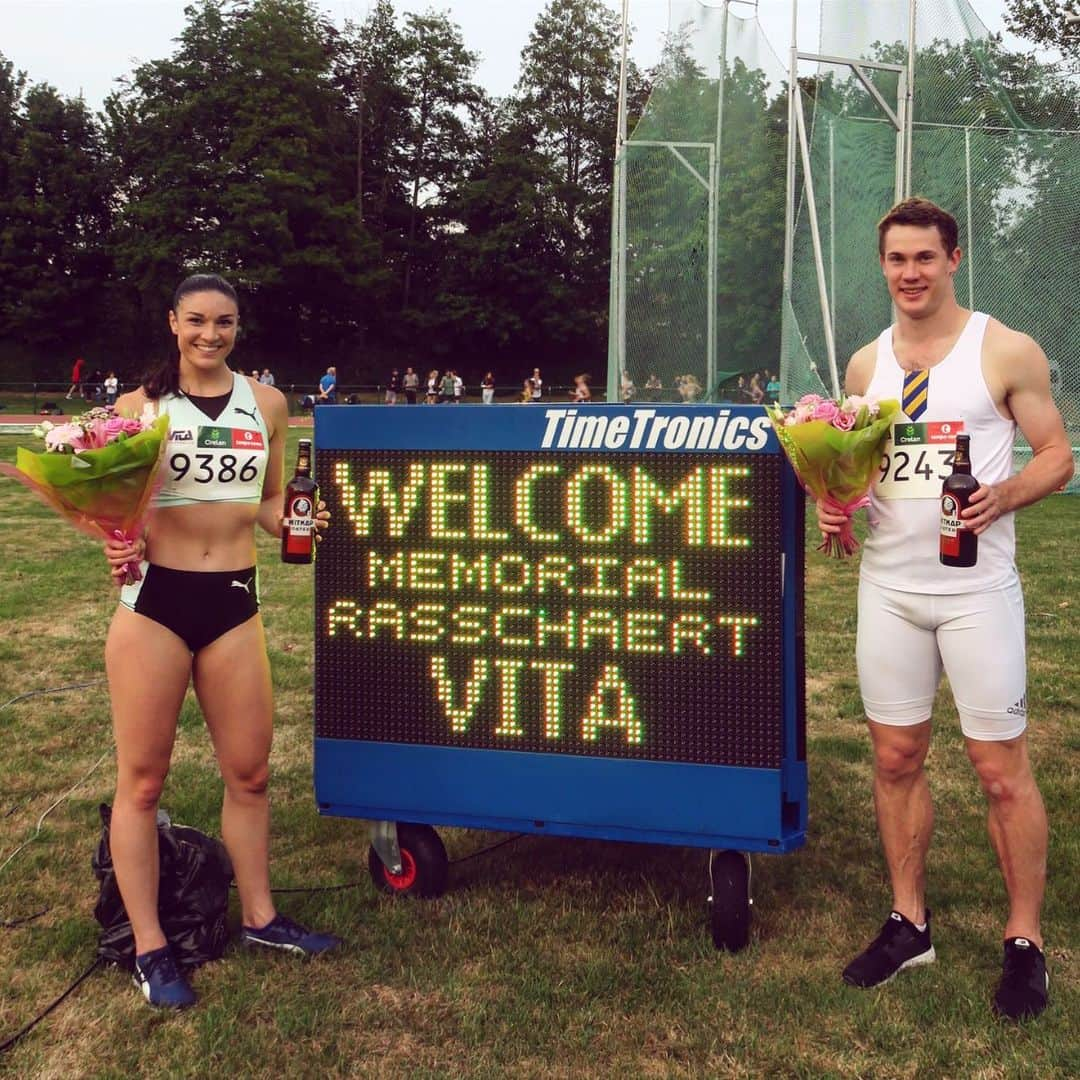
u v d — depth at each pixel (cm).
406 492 336
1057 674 593
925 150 1314
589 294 5462
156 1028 279
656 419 312
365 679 344
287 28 4825
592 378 5488
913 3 1294
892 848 307
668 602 314
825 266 1341
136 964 297
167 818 341
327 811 350
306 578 900
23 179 5088
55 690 583
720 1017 279
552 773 327
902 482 290
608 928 328
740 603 308
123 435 273
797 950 315
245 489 301
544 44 5688
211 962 311
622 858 386
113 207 5331
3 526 1213
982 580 284
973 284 1320
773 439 303
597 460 319
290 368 5081
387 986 297
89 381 4528
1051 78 1350
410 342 5450
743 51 1552
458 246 5388
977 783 445
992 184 1309
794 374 1266
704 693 312
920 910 307
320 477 344
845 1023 276
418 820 341
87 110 5412
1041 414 280
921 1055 261
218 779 450
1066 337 1314
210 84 4784
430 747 338
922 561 289
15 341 5069
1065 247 1303
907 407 288
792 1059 261
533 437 324
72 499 269
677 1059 263
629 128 5609
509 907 344
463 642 333
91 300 5162
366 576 341
